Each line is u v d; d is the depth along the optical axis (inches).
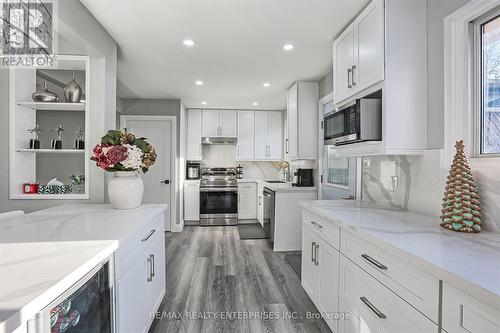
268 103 196.2
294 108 148.2
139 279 62.3
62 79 107.9
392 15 66.7
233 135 215.3
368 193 96.4
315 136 145.3
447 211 55.4
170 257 135.3
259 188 203.3
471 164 56.1
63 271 34.2
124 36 94.2
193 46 102.3
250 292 98.2
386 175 85.8
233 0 73.7
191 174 214.5
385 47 66.7
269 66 122.8
